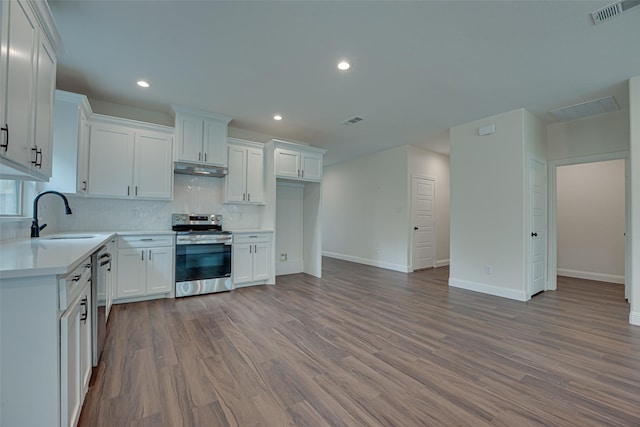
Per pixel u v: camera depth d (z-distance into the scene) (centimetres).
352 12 216
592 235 543
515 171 400
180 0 203
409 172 598
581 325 303
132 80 321
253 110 406
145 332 270
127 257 349
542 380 200
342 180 763
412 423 157
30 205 272
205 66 293
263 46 259
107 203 375
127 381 191
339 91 347
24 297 117
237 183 452
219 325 291
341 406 170
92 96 362
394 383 195
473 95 356
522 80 318
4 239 218
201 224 434
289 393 182
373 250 666
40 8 164
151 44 256
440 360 227
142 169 372
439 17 220
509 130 407
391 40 249
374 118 437
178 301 368
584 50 260
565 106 386
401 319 317
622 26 227
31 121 162
